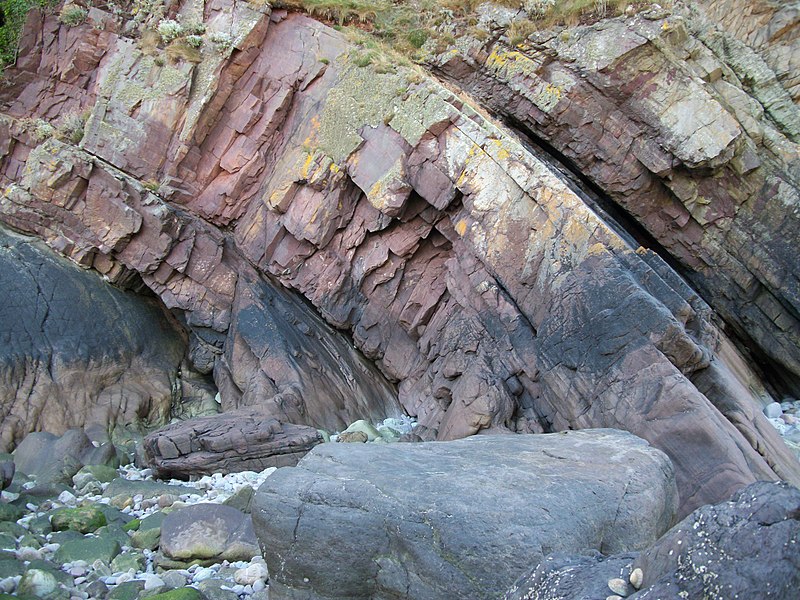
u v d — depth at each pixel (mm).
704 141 13219
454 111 11227
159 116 12992
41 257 12672
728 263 14148
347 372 12836
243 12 13266
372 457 6027
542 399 10000
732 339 14719
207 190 13391
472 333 10938
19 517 7855
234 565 6559
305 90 13078
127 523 7805
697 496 7793
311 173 12383
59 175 12562
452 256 12109
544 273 10180
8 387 10727
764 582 2990
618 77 13703
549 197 10273
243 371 12414
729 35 14984
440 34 15586
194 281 13117
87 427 10961
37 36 14008
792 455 8977
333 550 5207
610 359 9109
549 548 4730
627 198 14500
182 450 9797
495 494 5137
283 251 12883
